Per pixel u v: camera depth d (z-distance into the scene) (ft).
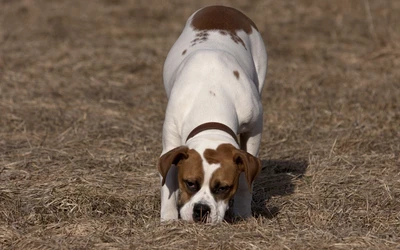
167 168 26.55
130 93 50.72
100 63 57.00
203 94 29.78
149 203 32.78
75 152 39.47
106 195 33.22
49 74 54.34
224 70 30.66
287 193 34.42
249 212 30.58
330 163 37.47
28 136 42.09
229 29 33.81
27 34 66.95
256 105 30.91
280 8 77.20
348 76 53.98
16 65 56.34
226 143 27.40
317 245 27.12
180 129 29.89
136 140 41.34
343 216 30.94
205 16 34.40
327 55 59.98
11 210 31.63
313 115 45.37
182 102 29.96
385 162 37.76
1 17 73.46
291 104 48.14
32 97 48.88
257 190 34.86
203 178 26.66
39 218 30.99
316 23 71.20
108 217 31.04
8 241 28.48
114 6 78.74
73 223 30.19
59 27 69.72
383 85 51.49
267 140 41.60
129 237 28.32
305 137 42.01
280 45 63.10
